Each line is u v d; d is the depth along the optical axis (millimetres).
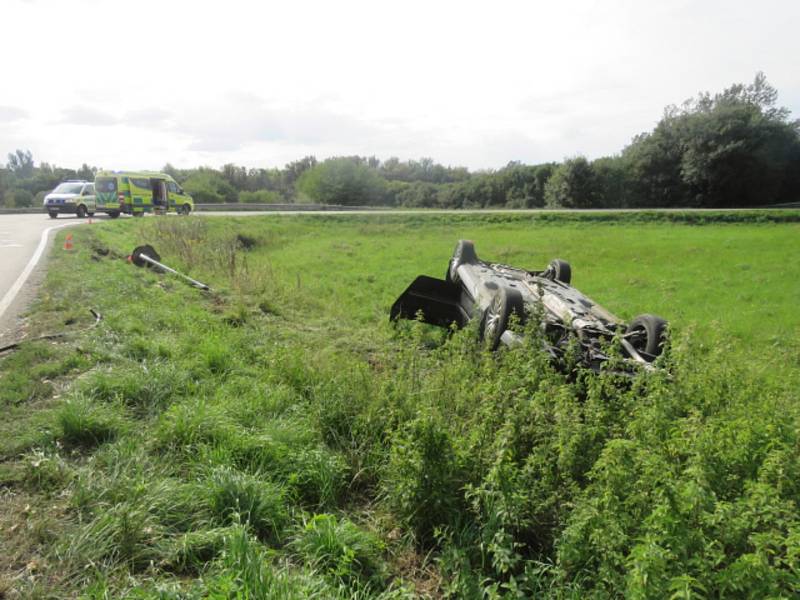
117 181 26969
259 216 30188
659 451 3250
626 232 30312
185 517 3084
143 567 2773
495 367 5008
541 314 5277
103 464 3514
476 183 67875
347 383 4930
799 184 57750
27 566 2645
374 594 2859
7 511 3020
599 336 5695
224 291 10156
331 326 8422
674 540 2492
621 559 2635
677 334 5320
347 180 62656
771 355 6188
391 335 7855
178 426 3877
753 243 24578
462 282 8477
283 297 10047
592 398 4008
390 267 16719
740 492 3008
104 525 2877
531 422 3799
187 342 6000
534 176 63156
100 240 15078
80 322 6539
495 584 2865
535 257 20438
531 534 3342
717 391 4234
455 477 3498
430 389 4801
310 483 3709
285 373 5383
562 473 3348
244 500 3234
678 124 56969
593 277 15812
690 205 57094
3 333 6090
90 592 2475
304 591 2562
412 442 3596
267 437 3926
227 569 2600
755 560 2287
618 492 2947
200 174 57719
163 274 10875
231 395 4754
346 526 3197
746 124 54188
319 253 20484
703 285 14727
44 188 78062
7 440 3629
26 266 10703
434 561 3266
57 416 3848
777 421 3471
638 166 57375
